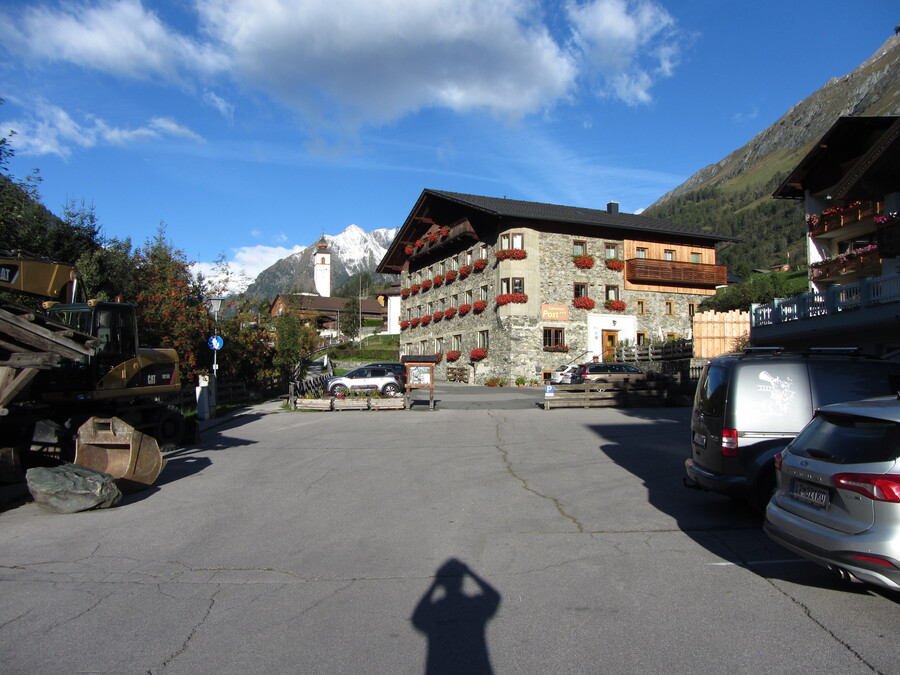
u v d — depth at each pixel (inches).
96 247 791.7
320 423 697.6
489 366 1477.6
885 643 151.5
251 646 153.3
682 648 149.7
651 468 402.9
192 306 866.8
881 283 679.7
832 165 979.9
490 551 233.3
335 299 4229.8
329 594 190.1
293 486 361.7
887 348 705.0
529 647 151.3
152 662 144.9
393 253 2011.6
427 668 140.9
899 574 150.6
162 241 875.4
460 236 1562.5
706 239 1621.6
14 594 191.6
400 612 174.9
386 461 439.8
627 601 181.2
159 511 304.5
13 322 309.7
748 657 144.6
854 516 162.9
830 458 174.9
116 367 435.5
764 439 261.1
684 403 848.9
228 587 197.3
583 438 538.6
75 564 222.1
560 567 213.8
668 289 1568.7
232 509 307.1
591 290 1492.4
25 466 377.4
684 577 202.2
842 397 261.6
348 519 284.4
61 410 413.1
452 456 455.8
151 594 191.2
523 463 423.2
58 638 158.6
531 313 1421.0
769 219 6107.3
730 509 297.7
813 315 793.6
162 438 495.5
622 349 1392.7
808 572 205.8
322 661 144.9
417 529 265.4
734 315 1112.8
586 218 1529.3
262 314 1112.2
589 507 302.7
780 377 267.0
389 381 1075.3
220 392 927.0
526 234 1435.8
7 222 613.3
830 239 991.6
